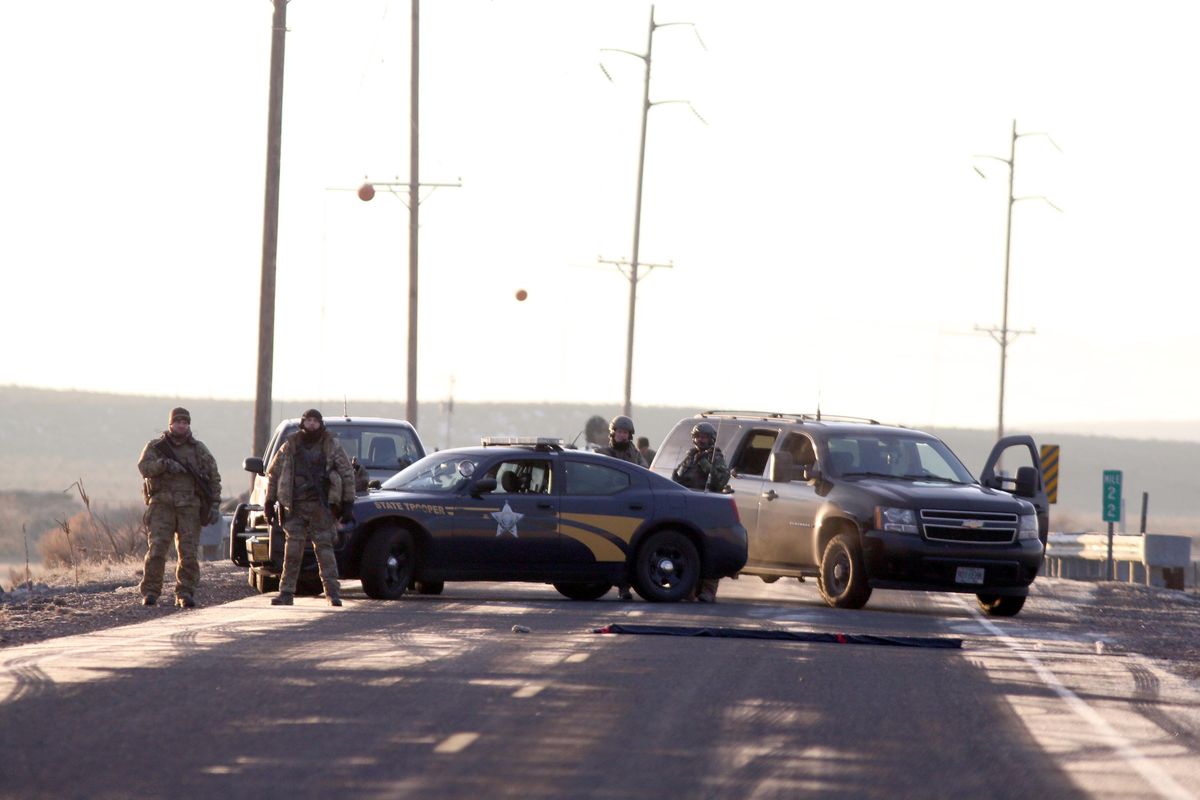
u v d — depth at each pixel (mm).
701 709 28641
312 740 24641
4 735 24781
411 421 116062
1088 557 97250
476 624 42625
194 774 22094
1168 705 32094
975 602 63156
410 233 115625
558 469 52875
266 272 80438
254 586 57156
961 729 27578
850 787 22281
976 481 58938
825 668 35312
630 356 150250
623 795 21297
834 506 56062
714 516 54156
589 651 36844
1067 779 23578
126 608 47812
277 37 80312
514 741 24906
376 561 50219
